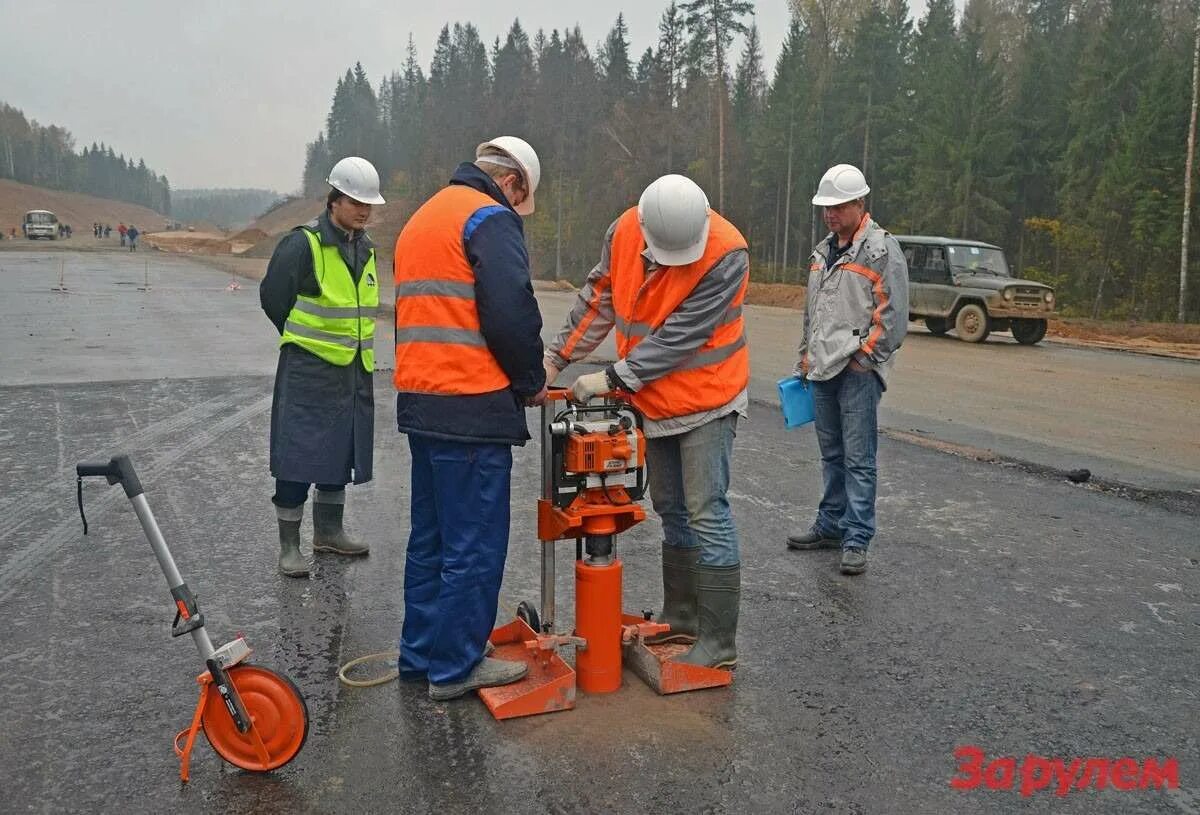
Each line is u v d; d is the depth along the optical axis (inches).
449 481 125.5
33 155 7091.5
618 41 2780.5
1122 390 464.4
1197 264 1508.4
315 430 175.8
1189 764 117.7
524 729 122.6
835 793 108.8
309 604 165.6
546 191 2800.2
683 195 121.1
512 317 119.3
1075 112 1711.4
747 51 2613.2
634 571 186.5
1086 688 137.9
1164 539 212.8
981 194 1784.0
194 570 180.9
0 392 365.1
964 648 151.4
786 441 315.6
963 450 303.7
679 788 109.0
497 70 3363.7
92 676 135.4
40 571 177.8
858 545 186.4
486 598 128.6
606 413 135.8
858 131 2017.7
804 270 1994.3
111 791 106.7
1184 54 1923.0
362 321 179.2
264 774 110.8
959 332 707.4
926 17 2134.6
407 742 118.7
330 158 5698.8
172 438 291.1
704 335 129.0
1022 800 108.7
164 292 1008.9
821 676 140.4
